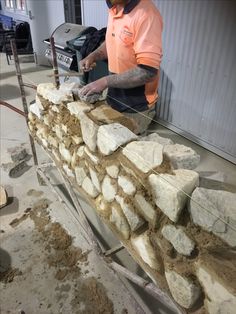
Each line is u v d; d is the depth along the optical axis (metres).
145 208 1.02
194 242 0.87
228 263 0.83
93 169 1.33
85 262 1.72
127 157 1.07
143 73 1.28
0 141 2.92
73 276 1.65
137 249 1.12
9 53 3.99
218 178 0.90
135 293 1.55
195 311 0.92
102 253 1.46
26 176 2.47
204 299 0.88
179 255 0.93
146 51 1.26
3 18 4.21
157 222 0.99
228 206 0.81
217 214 0.80
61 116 1.53
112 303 1.51
